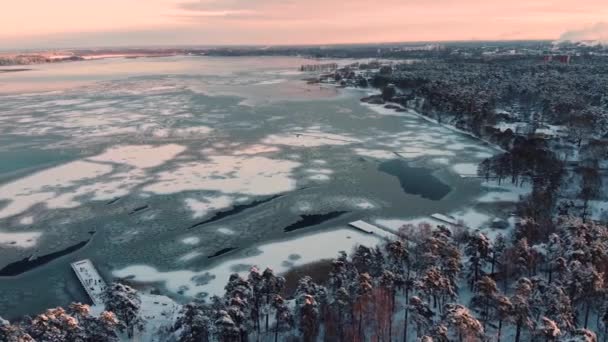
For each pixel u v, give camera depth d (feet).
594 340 171.63
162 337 211.00
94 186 423.64
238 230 340.18
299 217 360.69
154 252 310.86
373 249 269.44
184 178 442.91
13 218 360.69
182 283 274.98
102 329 189.06
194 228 343.26
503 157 431.43
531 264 240.12
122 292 217.15
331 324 205.36
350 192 410.11
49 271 290.97
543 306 202.39
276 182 433.07
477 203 383.04
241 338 193.77
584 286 205.16
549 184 375.86
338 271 228.22
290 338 207.00
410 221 351.46
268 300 216.54
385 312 205.26
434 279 207.82
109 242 324.60
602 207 353.10
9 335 180.55
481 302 212.43
